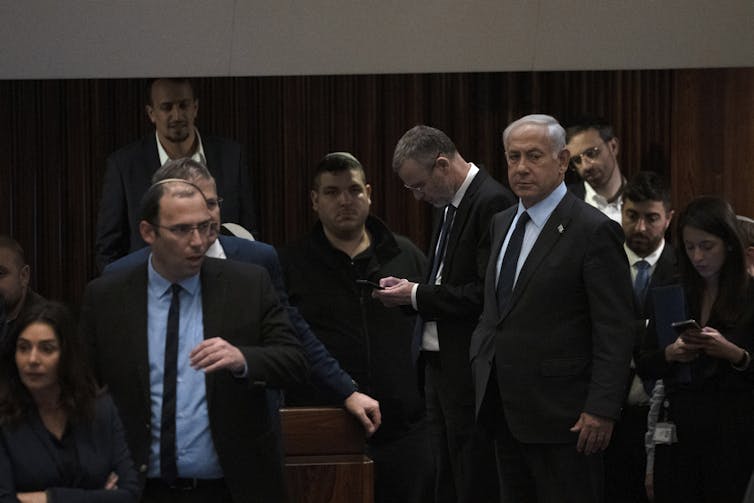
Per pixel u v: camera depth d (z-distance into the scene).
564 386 15.09
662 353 15.40
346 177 19.64
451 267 17.45
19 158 23.66
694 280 15.70
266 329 13.10
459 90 24.14
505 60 21.34
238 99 23.89
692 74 23.86
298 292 19.73
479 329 15.95
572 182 21.98
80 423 12.50
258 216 24.05
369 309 19.70
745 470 15.38
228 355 12.24
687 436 15.59
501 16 21.09
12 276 17.59
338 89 24.09
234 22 20.72
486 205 17.31
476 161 24.19
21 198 23.70
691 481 15.73
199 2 20.58
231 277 13.15
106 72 20.84
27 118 23.62
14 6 20.38
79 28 20.61
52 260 23.75
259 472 12.89
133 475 12.61
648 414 17.00
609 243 15.15
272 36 20.91
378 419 15.05
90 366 12.85
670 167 24.02
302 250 19.91
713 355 15.06
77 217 23.77
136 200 19.62
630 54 21.39
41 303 12.59
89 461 12.45
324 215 19.77
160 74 20.91
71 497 12.19
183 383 12.81
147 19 20.62
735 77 23.66
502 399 15.36
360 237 19.98
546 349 15.13
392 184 24.22
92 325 13.02
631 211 18.17
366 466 15.05
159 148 19.89
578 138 20.36
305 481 14.95
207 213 12.73
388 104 24.12
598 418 14.70
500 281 15.69
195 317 12.97
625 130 24.05
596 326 14.97
